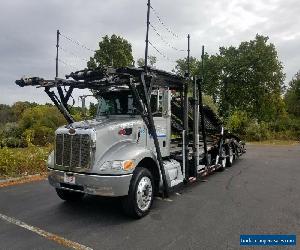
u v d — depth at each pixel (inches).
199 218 243.1
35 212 260.4
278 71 1649.9
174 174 297.7
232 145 513.3
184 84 323.3
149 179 250.4
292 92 1978.3
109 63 946.7
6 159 413.1
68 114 298.2
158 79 288.8
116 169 227.6
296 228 221.9
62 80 273.7
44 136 823.7
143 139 275.0
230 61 1662.2
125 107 292.8
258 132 1216.2
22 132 876.0
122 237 207.0
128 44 986.7
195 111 343.3
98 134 236.2
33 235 211.0
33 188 347.3
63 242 199.5
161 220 239.0
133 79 259.9
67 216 249.8
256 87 1614.2
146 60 277.1
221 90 1689.2
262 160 585.9
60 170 246.2
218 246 192.7
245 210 263.1
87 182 231.1
